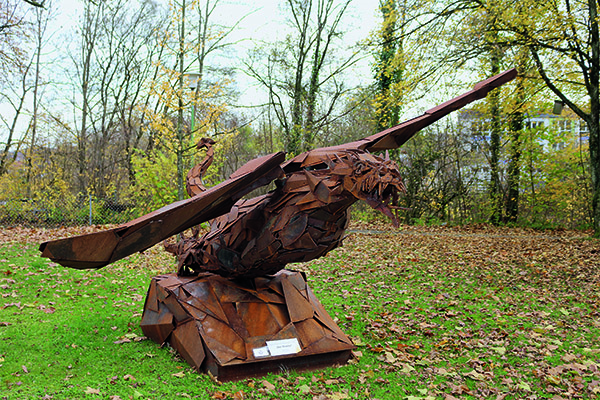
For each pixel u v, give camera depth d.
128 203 15.66
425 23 12.93
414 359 5.14
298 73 20.47
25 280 7.80
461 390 4.39
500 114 18.08
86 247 3.22
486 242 13.45
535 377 4.77
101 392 3.87
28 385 3.95
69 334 5.33
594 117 14.21
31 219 14.60
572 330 6.29
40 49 22.42
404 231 16.11
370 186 3.61
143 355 4.75
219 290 4.71
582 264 10.20
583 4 13.78
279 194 4.30
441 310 7.22
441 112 4.64
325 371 4.60
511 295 8.12
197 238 5.15
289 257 4.31
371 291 8.34
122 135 28.27
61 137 25.41
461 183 19.88
